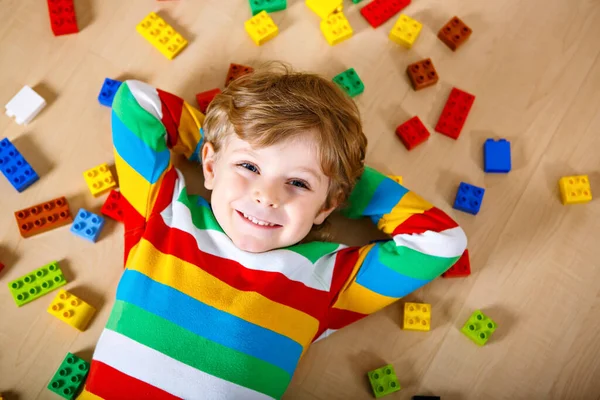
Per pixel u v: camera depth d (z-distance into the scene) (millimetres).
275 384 938
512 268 1154
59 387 991
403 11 1275
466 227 1168
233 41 1229
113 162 1143
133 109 1027
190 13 1235
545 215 1184
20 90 1148
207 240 970
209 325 909
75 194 1119
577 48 1282
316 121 907
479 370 1100
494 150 1186
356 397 1070
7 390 1011
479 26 1284
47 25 1196
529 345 1117
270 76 968
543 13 1296
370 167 1172
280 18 1249
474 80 1249
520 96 1247
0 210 1093
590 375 1106
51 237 1093
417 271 1005
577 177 1178
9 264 1072
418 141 1181
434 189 1184
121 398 880
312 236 1088
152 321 902
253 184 889
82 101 1166
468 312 1128
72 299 1039
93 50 1194
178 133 1068
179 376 886
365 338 1101
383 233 1166
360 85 1189
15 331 1037
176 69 1203
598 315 1140
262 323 929
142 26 1187
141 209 984
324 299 993
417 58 1253
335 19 1222
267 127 891
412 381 1086
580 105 1249
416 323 1091
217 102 980
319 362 1082
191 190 1141
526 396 1092
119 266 1095
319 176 912
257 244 946
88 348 1047
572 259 1164
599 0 1298
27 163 1095
